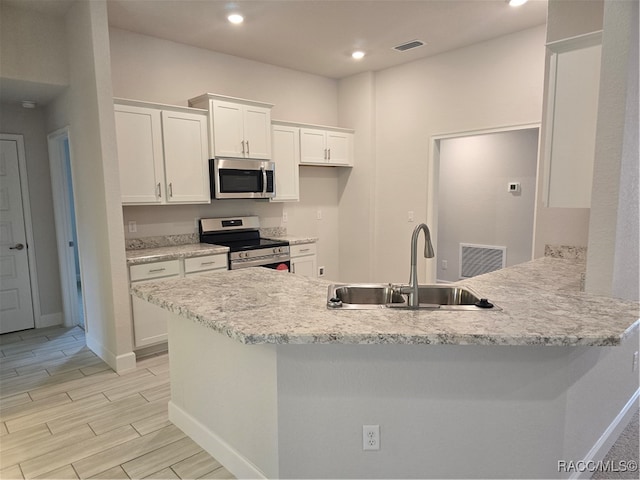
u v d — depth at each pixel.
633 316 1.62
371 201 5.33
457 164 5.77
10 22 3.14
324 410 1.73
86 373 3.29
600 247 2.04
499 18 3.61
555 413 1.72
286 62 4.80
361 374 1.69
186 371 2.37
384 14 3.50
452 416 1.70
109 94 3.11
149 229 4.05
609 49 1.94
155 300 2.01
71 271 4.46
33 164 4.23
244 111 4.21
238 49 4.35
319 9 3.39
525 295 1.98
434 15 3.53
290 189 4.83
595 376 1.99
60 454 2.27
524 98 3.95
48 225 4.39
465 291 2.08
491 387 1.68
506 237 5.41
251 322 1.61
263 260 4.26
